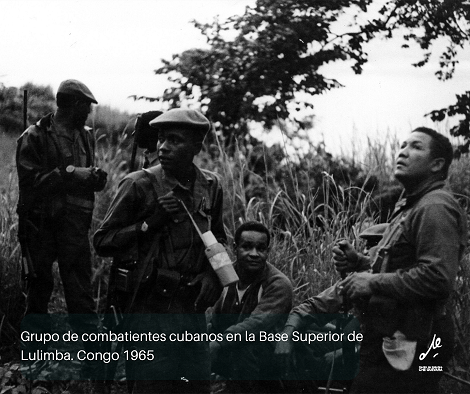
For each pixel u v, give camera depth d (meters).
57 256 5.30
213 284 3.91
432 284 3.55
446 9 9.24
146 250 3.86
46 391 4.93
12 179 7.00
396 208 3.96
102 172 5.30
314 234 6.31
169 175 3.91
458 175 8.11
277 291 4.49
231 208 6.63
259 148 9.12
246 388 4.45
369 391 3.74
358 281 3.75
